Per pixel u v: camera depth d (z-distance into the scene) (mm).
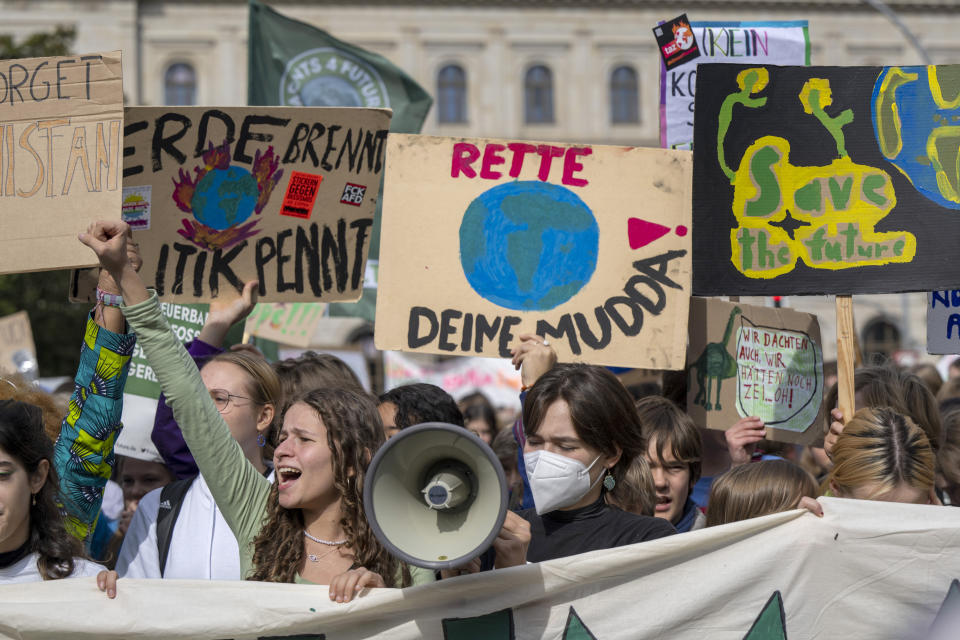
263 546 4152
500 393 19734
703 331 5902
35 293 34500
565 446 4199
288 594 3855
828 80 5461
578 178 5488
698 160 5465
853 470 4656
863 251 5375
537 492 4215
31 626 3855
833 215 5414
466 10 61906
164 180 5320
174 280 5391
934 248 5328
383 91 9922
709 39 6828
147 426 6504
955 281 5293
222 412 5090
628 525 4277
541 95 62594
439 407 5621
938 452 5750
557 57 62594
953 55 63906
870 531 4121
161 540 4973
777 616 4031
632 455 4340
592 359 5379
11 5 57531
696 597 3979
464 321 5375
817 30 63156
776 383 6137
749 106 5461
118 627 3865
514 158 5492
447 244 5418
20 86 4750
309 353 6605
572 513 4324
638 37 62719
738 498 4605
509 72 62125
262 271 5465
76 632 3869
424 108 10000
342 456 4062
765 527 4078
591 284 5426
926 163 5383
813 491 4609
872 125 5430
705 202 5449
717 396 5898
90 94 4750
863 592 4102
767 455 6699
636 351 5383
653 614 3953
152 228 5344
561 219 5461
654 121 63000
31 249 4688
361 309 9453
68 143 4738
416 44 61562
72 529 4504
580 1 62375
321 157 5441
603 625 3918
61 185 4719
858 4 63250
